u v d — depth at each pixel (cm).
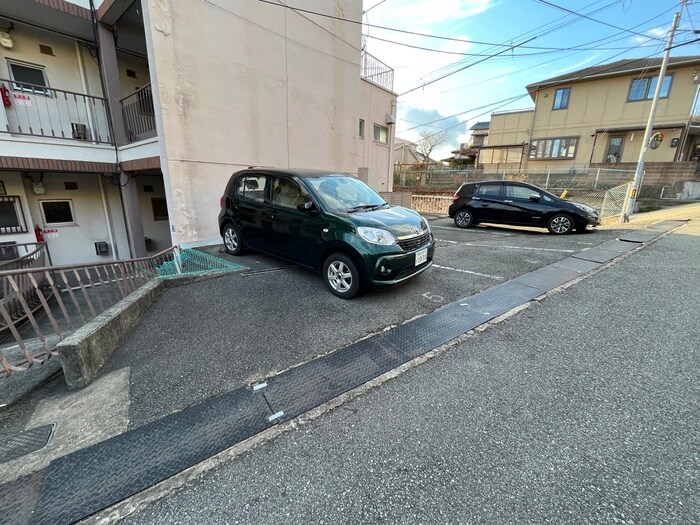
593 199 1272
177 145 538
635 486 141
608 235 709
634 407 191
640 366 232
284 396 207
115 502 140
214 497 141
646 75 1584
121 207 802
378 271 327
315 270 389
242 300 361
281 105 703
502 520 127
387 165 1313
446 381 218
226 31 579
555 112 1855
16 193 645
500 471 150
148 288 359
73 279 671
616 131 1673
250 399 205
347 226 340
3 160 529
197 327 303
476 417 185
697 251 542
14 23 590
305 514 132
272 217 429
